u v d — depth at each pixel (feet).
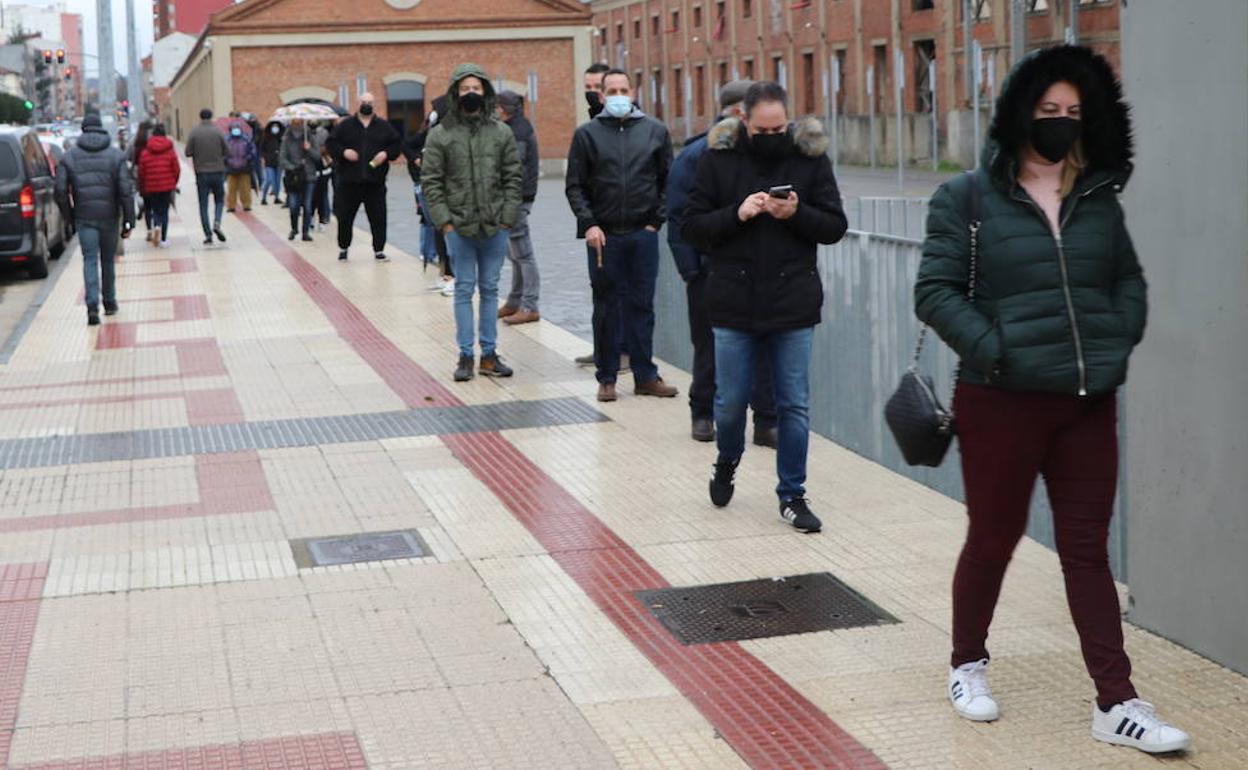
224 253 70.49
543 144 197.26
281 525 24.68
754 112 22.48
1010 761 15.38
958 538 23.07
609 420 31.94
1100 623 15.76
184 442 30.99
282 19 191.93
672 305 38.27
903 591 20.74
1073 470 15.81
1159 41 17.58
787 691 17.31
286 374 38.45
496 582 21.50
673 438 30.14
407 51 194.49
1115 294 15.78
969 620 16.58
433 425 31.96
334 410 33.81
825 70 181.57
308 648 19.01
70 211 50.14
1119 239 15.70
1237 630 17.22
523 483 27.04
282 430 31.91
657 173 33.22
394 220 90.79
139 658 18.76
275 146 109.29
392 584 21.49
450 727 16.52
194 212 101.50
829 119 179.73
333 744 16.14
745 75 207.00
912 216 29.78
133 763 15.75
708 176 22.93
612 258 33.12
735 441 24.48
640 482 26.89
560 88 197.57
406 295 52.70
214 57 191.31
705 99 223.10
